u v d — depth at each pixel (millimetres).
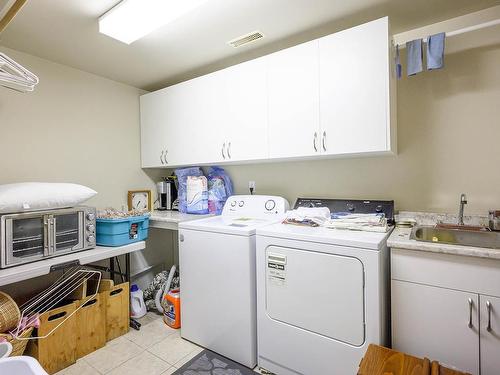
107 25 1675
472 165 1755
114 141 2746
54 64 2314
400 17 1764
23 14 1661
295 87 1925
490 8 1676
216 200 2666
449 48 1788
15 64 1337
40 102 2223
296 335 1604
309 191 2361
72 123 2424
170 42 2047
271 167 2559
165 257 3189
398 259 1414
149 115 2875
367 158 2100
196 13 1702
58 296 1976
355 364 1424
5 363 817
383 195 2043
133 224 2215
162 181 3086
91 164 2559
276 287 1670
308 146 1880
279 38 2023
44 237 1753
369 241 1386
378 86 1631
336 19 1792
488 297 1221
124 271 2764
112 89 2740
